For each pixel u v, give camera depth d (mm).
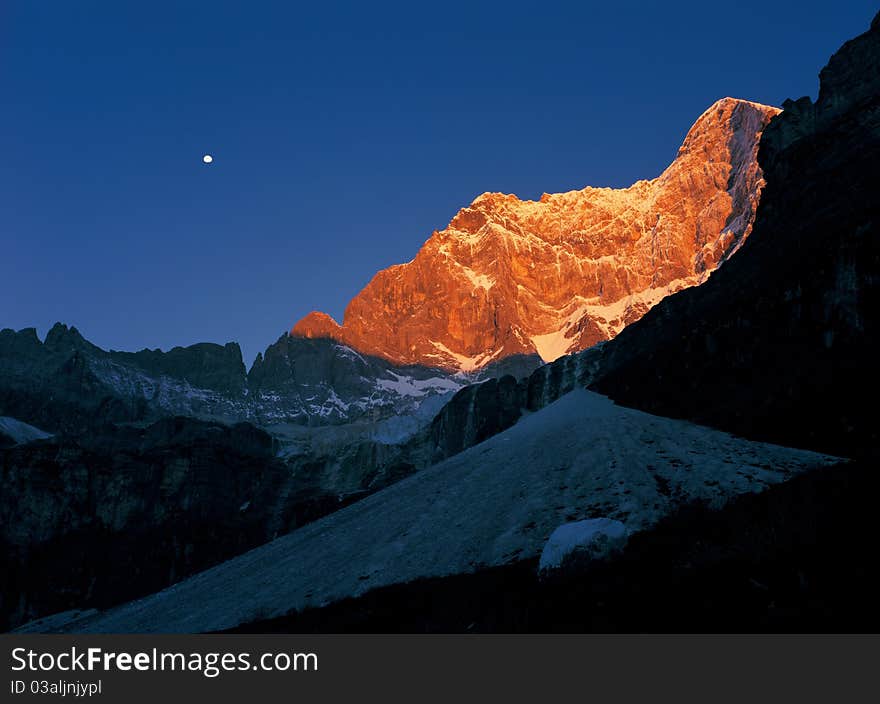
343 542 91000
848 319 75938
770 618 24062
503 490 81750
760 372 84938
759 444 72062
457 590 51312
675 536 42094
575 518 64812
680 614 27016
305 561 90250
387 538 82500
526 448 95750
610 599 32000
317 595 70625
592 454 81688
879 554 24734
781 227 109938
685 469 69625
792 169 121875
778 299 89375
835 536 27453
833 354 75375
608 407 103062
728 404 84312
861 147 105938
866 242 78688
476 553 65250
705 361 97000
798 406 73000
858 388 68062
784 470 63531
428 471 123375
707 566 30812
